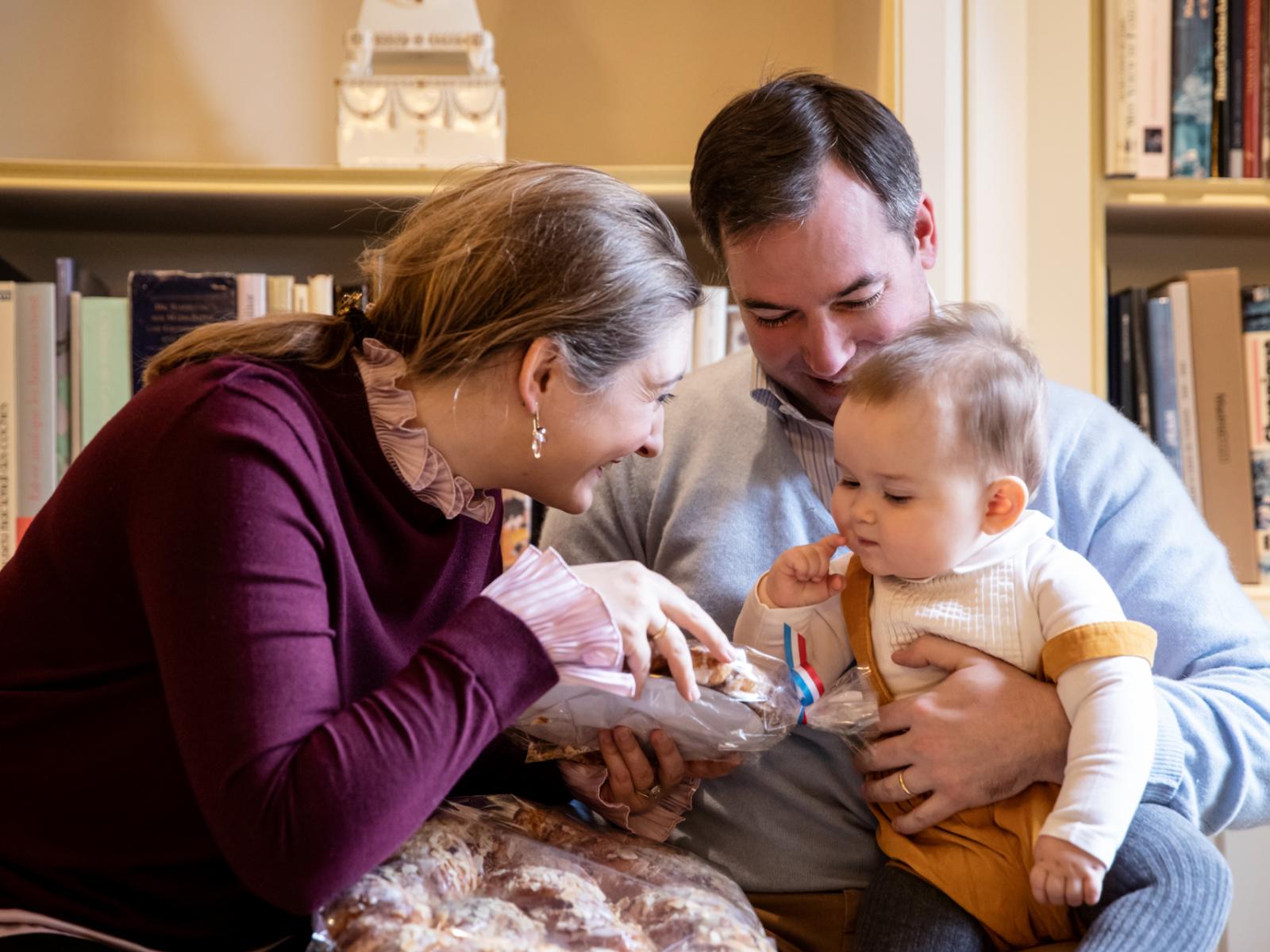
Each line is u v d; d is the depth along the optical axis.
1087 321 1.69
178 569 0.90
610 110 2.03
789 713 1.10
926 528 1.14
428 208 1.09
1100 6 1.74
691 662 1.07
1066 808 1.03
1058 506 1.33
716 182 1.23
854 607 1.22
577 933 0.93
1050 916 1.10
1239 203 1.75
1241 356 1.76
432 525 1.11
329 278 1.71
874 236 1.21
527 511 1.72
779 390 1.37
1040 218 1.69
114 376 1.68
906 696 1.17
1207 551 1.33
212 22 1.98
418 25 1.81
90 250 1.95
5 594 1.02
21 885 1.00
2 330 1.66
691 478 1.39
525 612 0.96
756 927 1.03
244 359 1.01
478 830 1.04
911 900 1.12
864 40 1.80
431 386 1.05
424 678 0.92
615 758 1.10
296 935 1.05
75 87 1.96
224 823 0.88
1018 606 1.15
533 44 2.02
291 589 0.92
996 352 1.17
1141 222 1.89
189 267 1.96
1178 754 1.12
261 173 1.69
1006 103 1.68
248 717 0.88
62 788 0.99
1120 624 1.09
